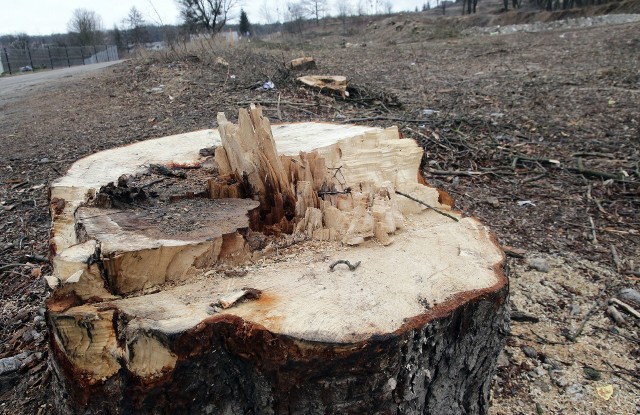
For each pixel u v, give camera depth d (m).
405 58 13.96
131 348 1.39
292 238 2.01
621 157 5.51
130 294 1.60
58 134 7.07
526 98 8.20
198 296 1.59
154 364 1.43
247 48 12.55
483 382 1.98
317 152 2.47
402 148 2.64
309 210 2.06
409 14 40.31
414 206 2.42
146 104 8.53
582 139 6.15
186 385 1.49
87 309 1.46
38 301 2.99
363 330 1.45
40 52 26.28
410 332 1.48
